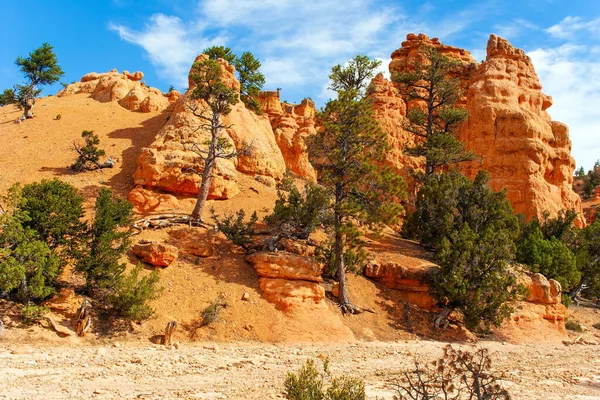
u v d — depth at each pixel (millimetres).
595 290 47281
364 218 29641
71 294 21531
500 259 30516
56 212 21750
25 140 40719
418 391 12102
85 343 19672
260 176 40344
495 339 30969
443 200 38000
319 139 31125
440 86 51594
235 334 23203
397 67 66625
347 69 44719
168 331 21016
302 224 30516
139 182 33781
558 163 54969
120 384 15094
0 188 32125
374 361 21609
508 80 57500
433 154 45406
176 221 30188
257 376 17438
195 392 14883
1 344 18078
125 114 48406
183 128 37125
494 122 54312
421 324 29688
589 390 19281
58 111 48125
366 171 29578
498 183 52344
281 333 24172
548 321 34812
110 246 22562
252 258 27625
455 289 29234
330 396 11750
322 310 26453
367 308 29312
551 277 40625
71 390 14008
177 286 24938
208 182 31656
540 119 55719
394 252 35562
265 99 59531
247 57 53250
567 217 47000
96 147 36750
